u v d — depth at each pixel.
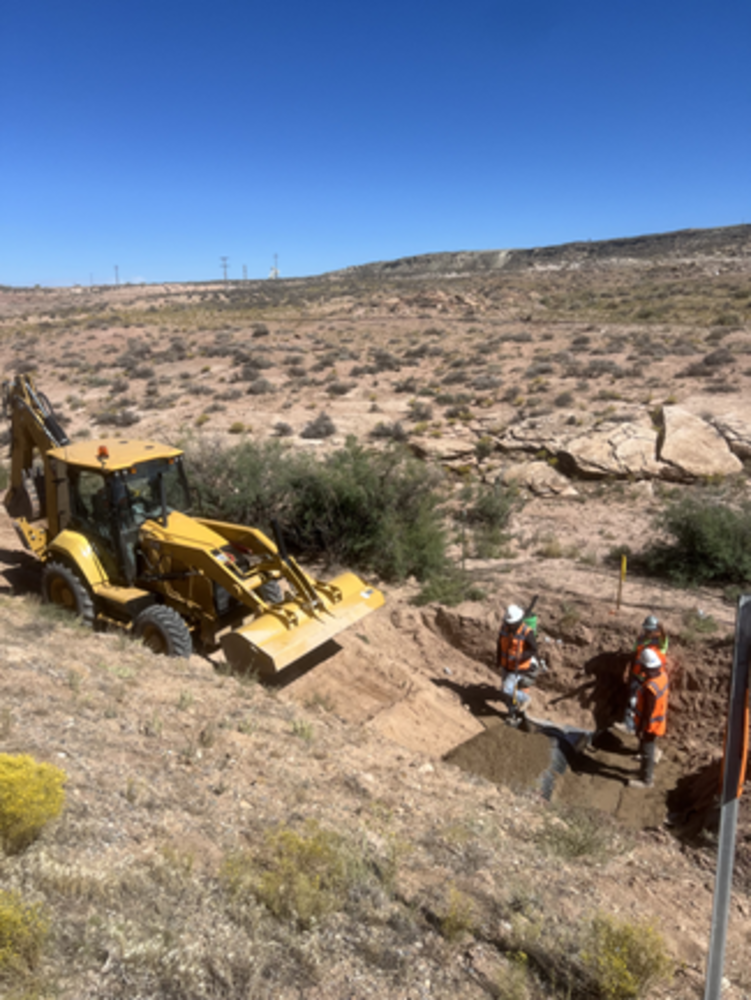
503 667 8.83
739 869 6.11
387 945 3.77
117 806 4.45
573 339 44.94
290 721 7.13
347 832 4.96
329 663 9.17
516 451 20.44
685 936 4.84
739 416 21.42
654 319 52.38
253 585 8.36
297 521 13.34
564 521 15.64
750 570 10.65
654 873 6.03
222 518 13.74
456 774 7.32
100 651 7.70
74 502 9.09
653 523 12.45
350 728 7.69
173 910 3.55
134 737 5.71
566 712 9.52
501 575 12.05
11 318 87.94
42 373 42.56
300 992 3.26
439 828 5.59
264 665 7.45
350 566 12.82
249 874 4.02
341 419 27.61
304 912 3.76
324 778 6.00
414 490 12.95
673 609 9.91
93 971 2.96
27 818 3.53
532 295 81.00
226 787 5.23
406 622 10.99
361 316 68.25
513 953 3.95
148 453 8.93
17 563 11.66
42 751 4.83
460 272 156.25
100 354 48.78
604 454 18.58
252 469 13.70
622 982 3.62
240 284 173.25
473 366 38.28
